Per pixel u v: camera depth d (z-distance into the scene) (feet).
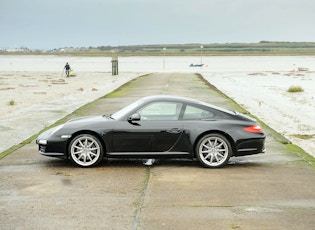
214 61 476.54
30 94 92.32
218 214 18.58
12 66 329.93
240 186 23.12
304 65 353.31
